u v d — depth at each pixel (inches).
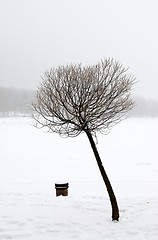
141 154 1043.3
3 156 1028.5
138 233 275.9
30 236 261.9
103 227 289.1
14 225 283.6
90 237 265.3
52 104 287.7
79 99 272.2
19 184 603.2
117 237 266.8
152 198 433.1
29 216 310.0
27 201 379.6
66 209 343.3
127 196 479.8
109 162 895.7
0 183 613.0
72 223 297.4
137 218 317.7
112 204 309.0
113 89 274.2
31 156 1030.4
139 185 596.1
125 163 873.5
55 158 989.2
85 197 424.8
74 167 823.7
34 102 302.7
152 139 1542.8
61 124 284.0
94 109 282.4
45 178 674.8
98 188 566.6
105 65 280.8
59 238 260.4
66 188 429.7
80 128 279.0
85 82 271.7
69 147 1282.0
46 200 388.5
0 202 371.2
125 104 281.0
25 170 778.8
